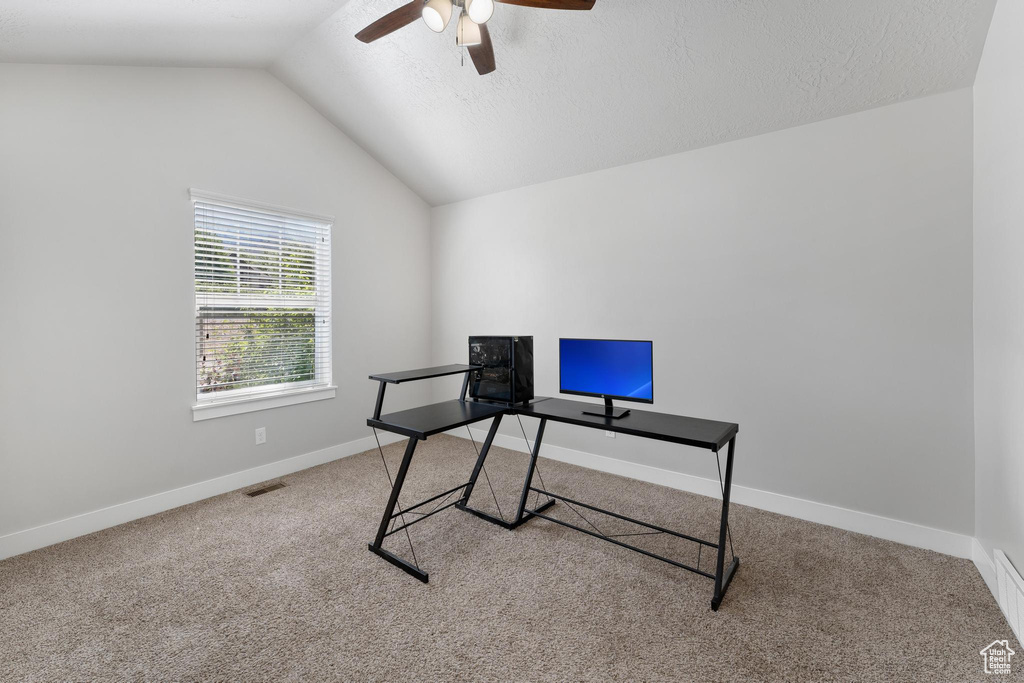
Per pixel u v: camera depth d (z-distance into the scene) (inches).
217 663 58.1
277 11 93.1
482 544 89.4
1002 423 68.7
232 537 91.7
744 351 105.6
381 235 154.6
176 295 105.9
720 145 107.1
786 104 92.8
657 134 109.5
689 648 60.7
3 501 83.7
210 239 112.7
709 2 79.1
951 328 82.7
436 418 87.2
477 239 158.4
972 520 82.0
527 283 145.3
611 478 126.0
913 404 86.8
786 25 78.8
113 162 95.8
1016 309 62.7
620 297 124.9
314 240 136.0
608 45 92.0
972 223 80.4
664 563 82.3
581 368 93.7
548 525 98.2
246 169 118.2
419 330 169.5
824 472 96.7
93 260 93.4
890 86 83.4
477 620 66.6
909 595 72.0
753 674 56.2
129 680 55.4
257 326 123.3
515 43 97.1
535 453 98.8
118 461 97.5
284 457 128.8
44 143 87.0
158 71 102.5
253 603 70.6
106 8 73.3
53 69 88.1
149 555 84.6
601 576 78.2
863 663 57.9
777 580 76.5
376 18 99.8
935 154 83.1
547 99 109.0
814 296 96.4
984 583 74.7
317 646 61.2
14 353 84.4
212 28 92.0
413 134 135.1
